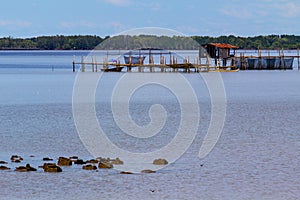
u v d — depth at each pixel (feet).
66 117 300.61
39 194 146.20
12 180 157.58
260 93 474.08
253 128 257.55
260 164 178.19
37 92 480.64
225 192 148.56
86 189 150.30
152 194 146.72
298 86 552.41
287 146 208.74
